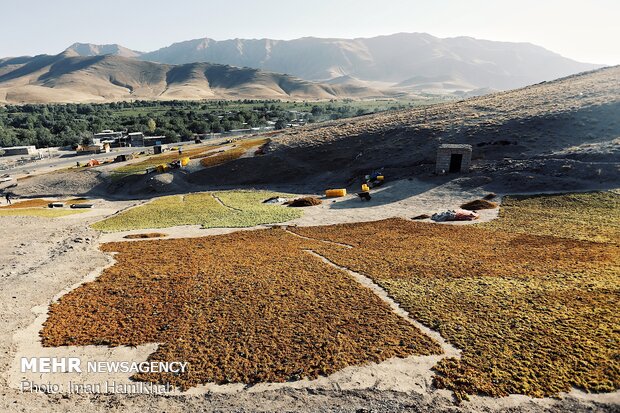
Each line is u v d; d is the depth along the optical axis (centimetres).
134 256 3847
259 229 4922
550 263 3044
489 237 3884
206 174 8794
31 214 6881
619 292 2447
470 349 2014
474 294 2595
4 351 2158
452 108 10344
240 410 1703
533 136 6888
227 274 3200
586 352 1919
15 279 3222
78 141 17175
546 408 1631
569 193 4928
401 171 7075
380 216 5162
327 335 2211
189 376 1923
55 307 2683
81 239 4616
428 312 2405
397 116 10962
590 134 6462
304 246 3997
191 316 2492
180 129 18038
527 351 1969
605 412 1588
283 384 1845
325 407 1698
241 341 2191
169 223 5553
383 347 2078
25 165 13025
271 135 13400
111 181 9256
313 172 8262
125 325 2411
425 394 1741
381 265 3262
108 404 1772
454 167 6531
